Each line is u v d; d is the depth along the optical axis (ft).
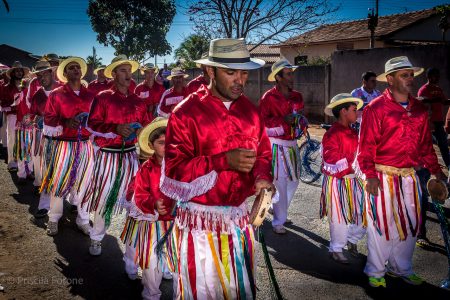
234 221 8.96
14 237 17.65
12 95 27.78
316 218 19.79
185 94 26.55
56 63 24.20
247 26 62.49
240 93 8.79
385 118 12.46
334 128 14.64
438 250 16.06
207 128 8.56
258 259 15.60
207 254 8.81
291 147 17.76
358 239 15.61
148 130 11.39
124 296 13.15
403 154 12.57
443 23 86.38
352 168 14.19
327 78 53.36
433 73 26.00
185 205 8.98
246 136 8.89
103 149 15.42
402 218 12.75
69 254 16.15
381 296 13.00
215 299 8.95
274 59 119.65
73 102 17.35
